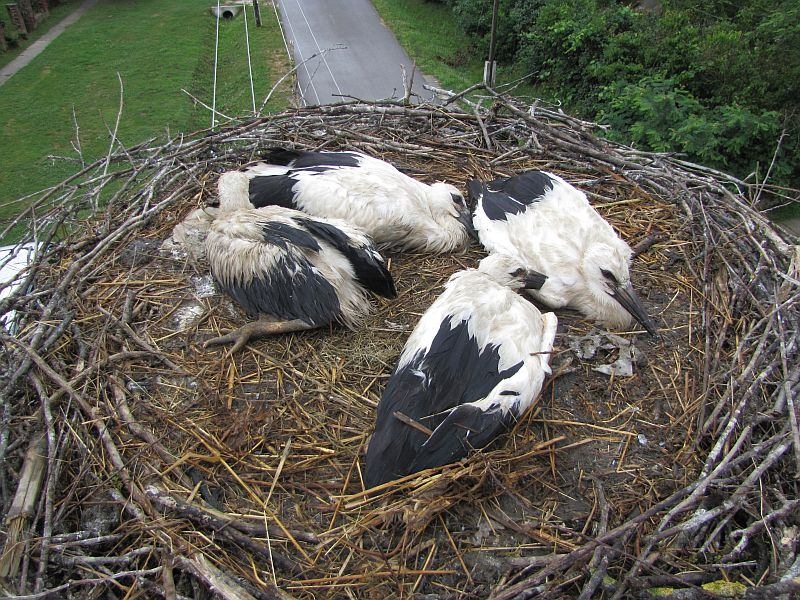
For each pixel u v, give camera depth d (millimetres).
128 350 1024
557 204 1230
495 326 914
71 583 707
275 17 4789
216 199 1341
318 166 1296
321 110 1700
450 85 3566
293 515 818
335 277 1074
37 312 1081
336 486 845
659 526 766
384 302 1137
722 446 868
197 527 801
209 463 873
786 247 1158
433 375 861
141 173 1519
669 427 933
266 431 912
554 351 986
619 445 913
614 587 730
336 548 785
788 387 899
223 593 715
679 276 1185
